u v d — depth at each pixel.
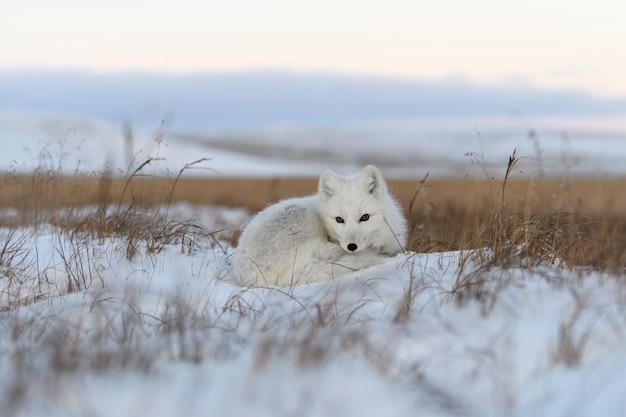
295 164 186.12
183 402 8.12
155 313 13.24
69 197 22.84
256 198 50.50
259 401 8.16
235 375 9.14
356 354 9.75
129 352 9.89
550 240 14.95
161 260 17.16
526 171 17.44
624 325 9.84
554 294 11.40
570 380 8.58
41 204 23.27
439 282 12.91
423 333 10.37
